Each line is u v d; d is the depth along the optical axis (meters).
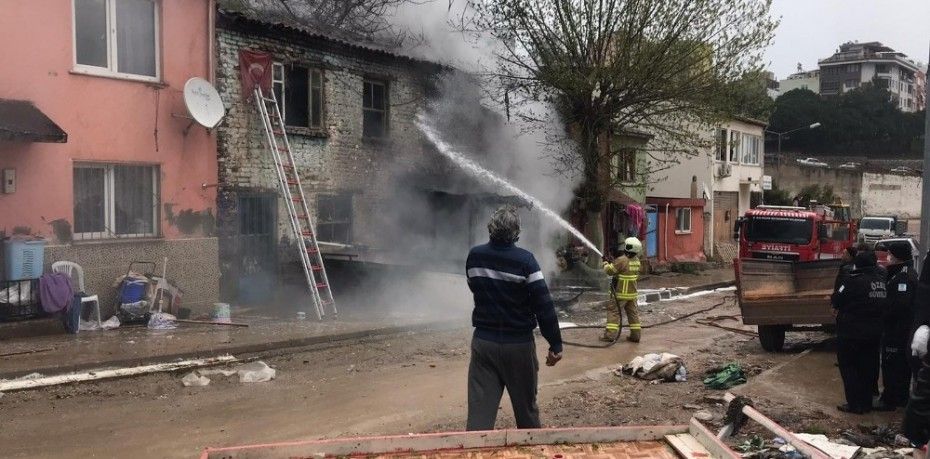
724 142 32.91
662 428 3.61
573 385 8.11
